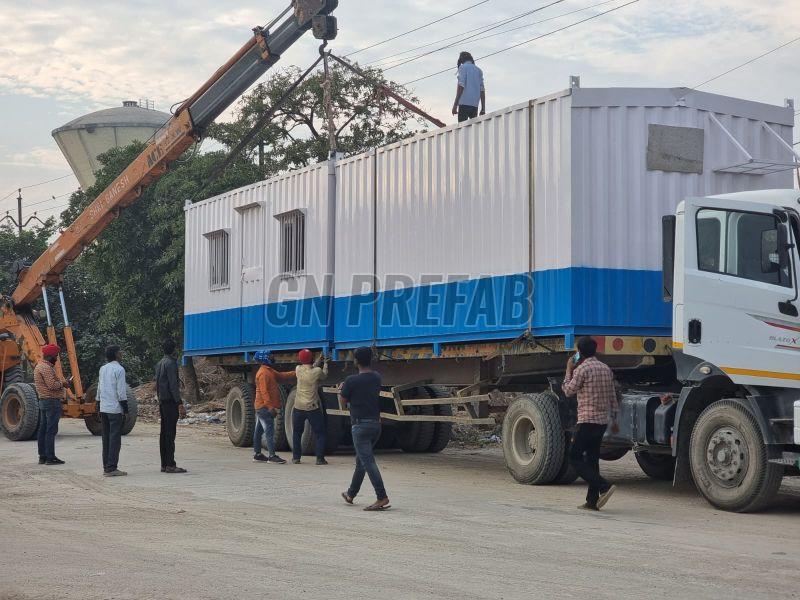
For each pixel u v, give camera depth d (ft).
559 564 24.13
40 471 46.44
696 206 35.63
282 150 103.71
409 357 47.98
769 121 41.63
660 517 32.53
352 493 35.24
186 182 95.14
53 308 127.85
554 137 39.14
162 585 21.62
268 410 51.03
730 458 33.68
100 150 144.66
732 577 22.74
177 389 45.78
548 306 39.04
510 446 42.32
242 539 27.84
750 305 33.60
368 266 50.44
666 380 41.57
